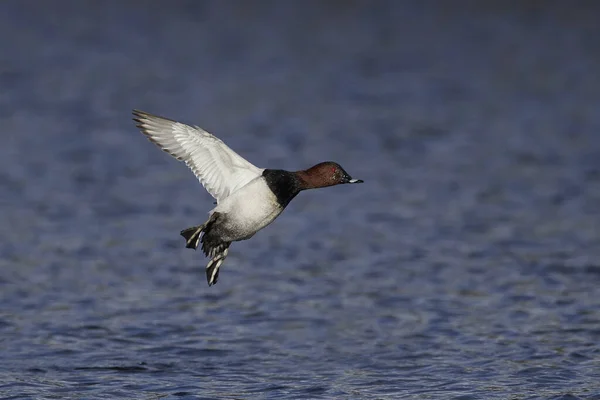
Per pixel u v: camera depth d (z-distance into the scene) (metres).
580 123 26.12
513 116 27.05
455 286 14.53
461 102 28.70
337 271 15.27
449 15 41.56
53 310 13.37
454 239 16.94
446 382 10.88
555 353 11.77
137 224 17.73
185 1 44.22
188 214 18.41
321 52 35.84
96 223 17.73
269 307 13.62
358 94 29.69
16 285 14.36
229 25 40.44
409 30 39.34
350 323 12.99
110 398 10.34
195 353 11.84
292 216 18.50
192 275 15.05
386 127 25.70
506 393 10.48
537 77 31.94
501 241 16.80
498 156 22.88
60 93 29.38
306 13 42.53
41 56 34.62
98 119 26.34
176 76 32.12
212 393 10.52
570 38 37.50
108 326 12.76
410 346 12.11
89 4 43.34
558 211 18.59
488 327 12.78
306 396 10.45
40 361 11.49
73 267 15.30
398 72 32.81
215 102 28.48
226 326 12.85
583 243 16.64
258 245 16.67
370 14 42.06
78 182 20.44
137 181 20.66
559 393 10.44
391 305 13.72
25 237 16.78
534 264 15.54
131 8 43.09
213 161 8.73
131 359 11.61
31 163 21.86
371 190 20.22
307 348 12.06
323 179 8.75
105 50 35.94
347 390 10.65
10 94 29.05
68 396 10.39
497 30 38.97
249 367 11.40
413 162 22.44
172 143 8.81
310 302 13.85
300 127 25.59
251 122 26.12
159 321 12.98
